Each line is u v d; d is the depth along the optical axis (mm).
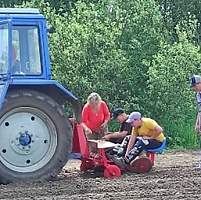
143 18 20844
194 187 11070
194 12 25109
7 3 25172
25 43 11953
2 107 11711
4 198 10453
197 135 19016
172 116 19594
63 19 19969
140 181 11836
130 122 13023
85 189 11062
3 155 11805
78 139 12688
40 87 12008
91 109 13898
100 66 19484
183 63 19547
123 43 20594
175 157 16406
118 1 21078
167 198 10117
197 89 13664
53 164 11992
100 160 12734
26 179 11828
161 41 20438
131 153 12977
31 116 11938
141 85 20078
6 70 11820
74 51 19375
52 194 10734
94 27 19672
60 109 12055
